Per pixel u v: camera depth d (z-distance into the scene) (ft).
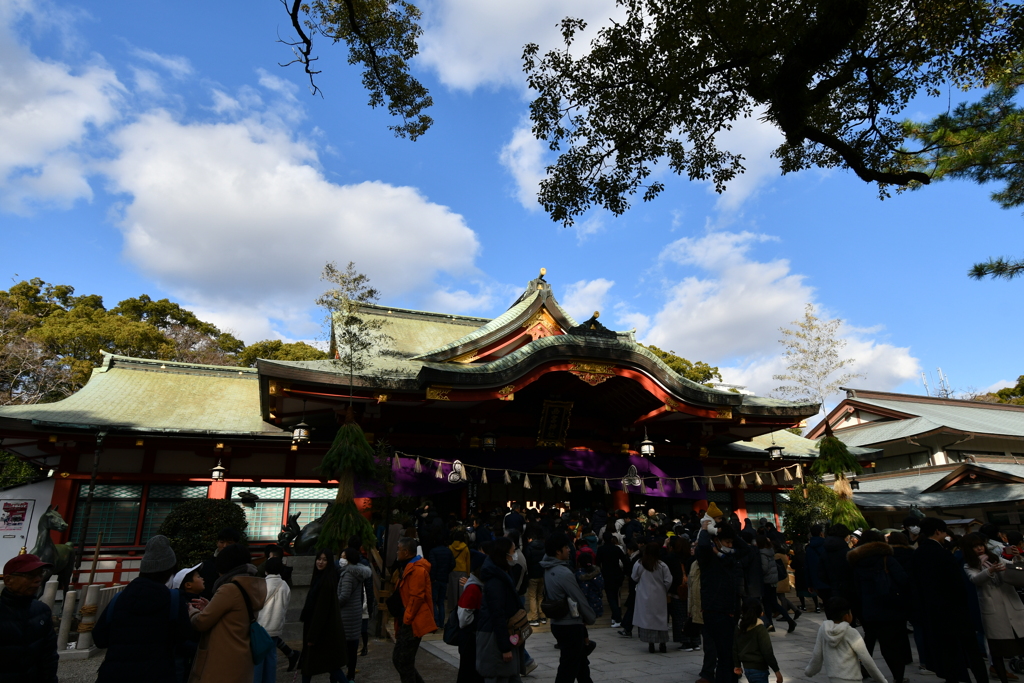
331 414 63.41
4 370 117.39
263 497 61.21
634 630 39.17
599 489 77.46
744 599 21.80
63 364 127.24
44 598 38.11
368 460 43.93
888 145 36.52
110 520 56.13
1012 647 23.98
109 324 136.26
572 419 72.18
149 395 68.44
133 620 14.84
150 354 139.33
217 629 15.26
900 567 24.11
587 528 53.52
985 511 88.22
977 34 29.84
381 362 69.92
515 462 65.10
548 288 78.43
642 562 32.91
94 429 53.78
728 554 23.95
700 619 26.09
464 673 20.01
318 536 41.55
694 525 52.80
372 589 38.60
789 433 95.91
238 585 15.78
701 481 73.36
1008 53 30.35
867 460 86.89
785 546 56.29
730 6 30.35
